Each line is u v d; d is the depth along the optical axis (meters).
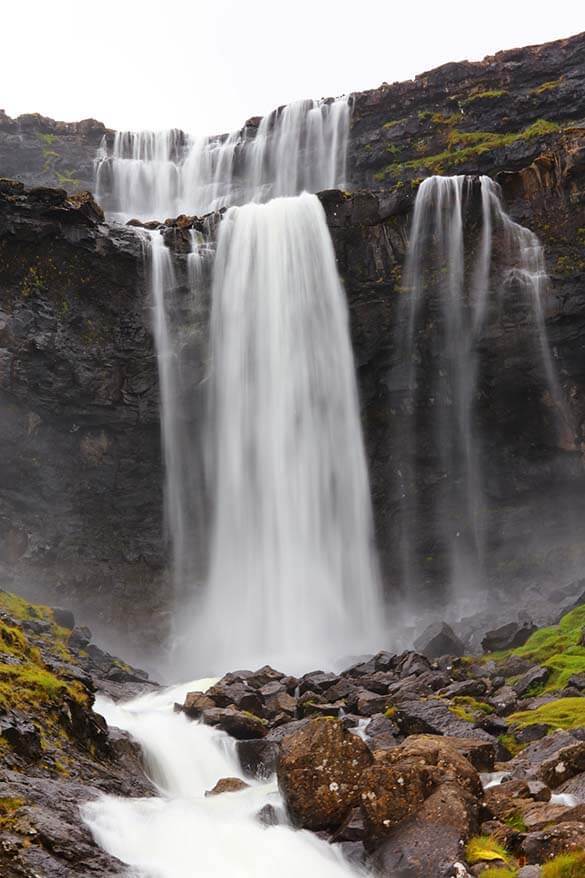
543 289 33.94
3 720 12.40
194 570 34.91
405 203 34.41
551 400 34.72
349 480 34.84
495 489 35.94
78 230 33.16
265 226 35.56
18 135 48.19
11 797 10.67
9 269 32.72
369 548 35.09
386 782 11.38
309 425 34.75
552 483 35.28
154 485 35.00
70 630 24.98
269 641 33.44
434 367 35.25
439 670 22.62
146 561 34.19
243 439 34.84
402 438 36.28
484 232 34.19
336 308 34.88
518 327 34.22
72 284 33.81
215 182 46.62
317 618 33.62
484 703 19.20
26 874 9.25
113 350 34.47
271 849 11.23
